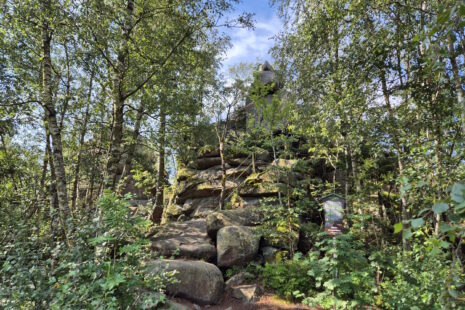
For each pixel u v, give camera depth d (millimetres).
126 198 3713
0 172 8820
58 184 5977
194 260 6871
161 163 11953
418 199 5410
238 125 14438
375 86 6168
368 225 7422
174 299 5508
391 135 6156
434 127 5723
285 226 7793
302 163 8383
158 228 8594
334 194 6059
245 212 8375
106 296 3064
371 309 4688
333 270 4648
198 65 9312
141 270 3689
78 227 3932
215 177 12266
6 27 6648
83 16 5910
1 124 7453
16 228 4176
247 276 6641
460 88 4660
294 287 5902
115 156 6980
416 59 5715
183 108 8164
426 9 5539
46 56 6469
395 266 4906
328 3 6492
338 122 6473
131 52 7707
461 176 4703
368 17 6211
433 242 1398
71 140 11336
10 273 3762
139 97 9484
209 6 7332
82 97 9781
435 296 4059
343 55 6480
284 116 8781
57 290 3449
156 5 7488
